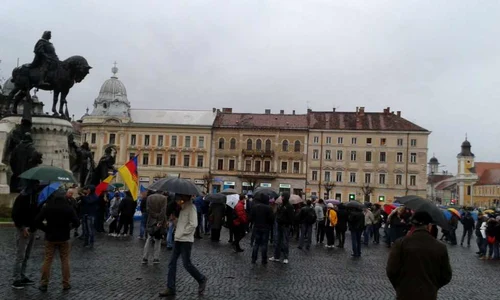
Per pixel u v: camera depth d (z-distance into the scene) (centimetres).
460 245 3108
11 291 1084
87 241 1884
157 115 9912
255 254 1719
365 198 9156
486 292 1415
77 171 3556
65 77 3322
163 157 9556
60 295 1067
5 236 2055
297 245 2517
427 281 663
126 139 9588
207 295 1151
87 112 10581
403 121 9344
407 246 683
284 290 1258
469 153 17000
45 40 3281
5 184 2994
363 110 9669
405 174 9088
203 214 2798
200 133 9525
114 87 9844
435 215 992
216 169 9506
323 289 1302
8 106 3538
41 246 1806
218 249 2098
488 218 2438
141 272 1403
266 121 9688
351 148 9275
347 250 2386
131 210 2367
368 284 1418
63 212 1107
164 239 2194
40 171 1148
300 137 9388
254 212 1720
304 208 2286
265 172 9319
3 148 3100
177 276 1390
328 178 9312
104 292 1120
